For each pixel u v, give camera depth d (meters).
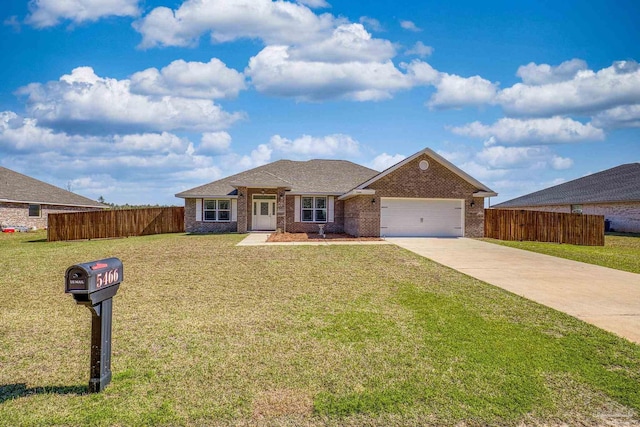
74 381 4.48
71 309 7.43
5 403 3.97
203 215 26.20
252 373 4.68
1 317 6.92
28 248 17.11
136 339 5.79
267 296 8.30
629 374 4.67
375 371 4.73
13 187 30.47
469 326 6.36
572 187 36.66
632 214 27.56
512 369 4.78
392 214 21.09
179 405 3.95
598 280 10.03
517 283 9.62
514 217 21.12
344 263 12.16
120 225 24.39
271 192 25.25
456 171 21.23
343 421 3.69
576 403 4.01
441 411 3.85
